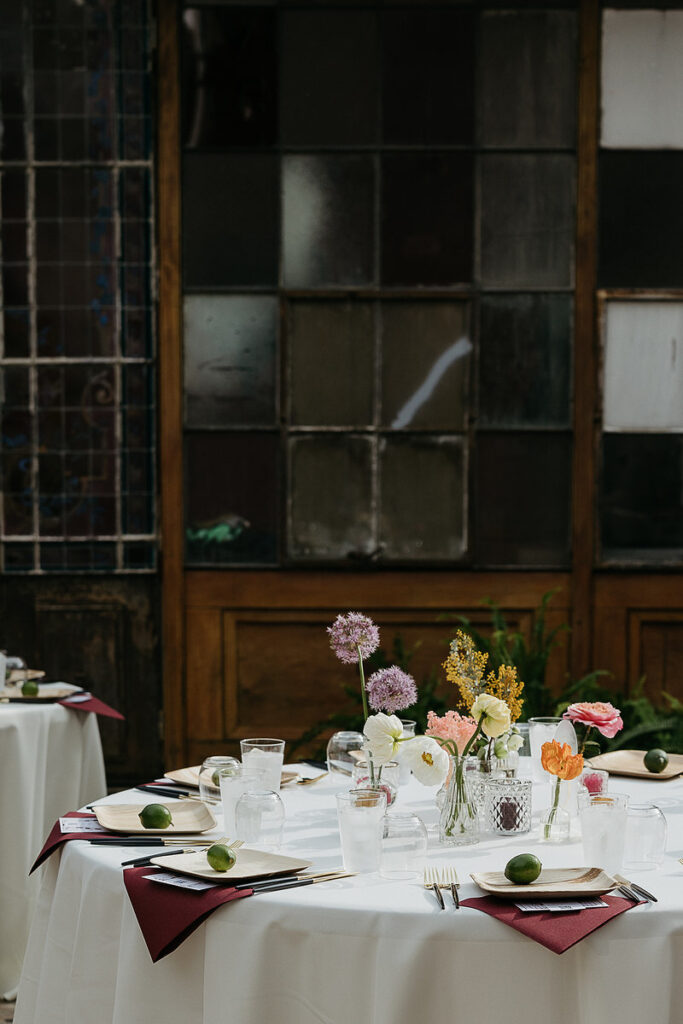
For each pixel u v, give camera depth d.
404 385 5.11
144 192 5.08
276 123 5.08
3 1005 3.10
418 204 5.09
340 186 5.09
